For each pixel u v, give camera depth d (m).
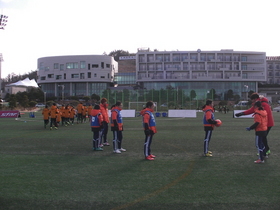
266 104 8.80
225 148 10.49
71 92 88.88
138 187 5.85
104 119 11.40
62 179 6.48
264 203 4.95
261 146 8.00
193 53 82.56
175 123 23.62
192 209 4.70
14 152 9.88
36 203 5.01
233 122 24.03
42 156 9.16
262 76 84.00
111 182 6.22
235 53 82.62
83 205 4.90
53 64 89.12
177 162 8.15
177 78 81.38
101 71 87.06
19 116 33.22
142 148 10.66
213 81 82.19
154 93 48.41
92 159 8.66
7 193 5.54
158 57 83.56
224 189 5.69
